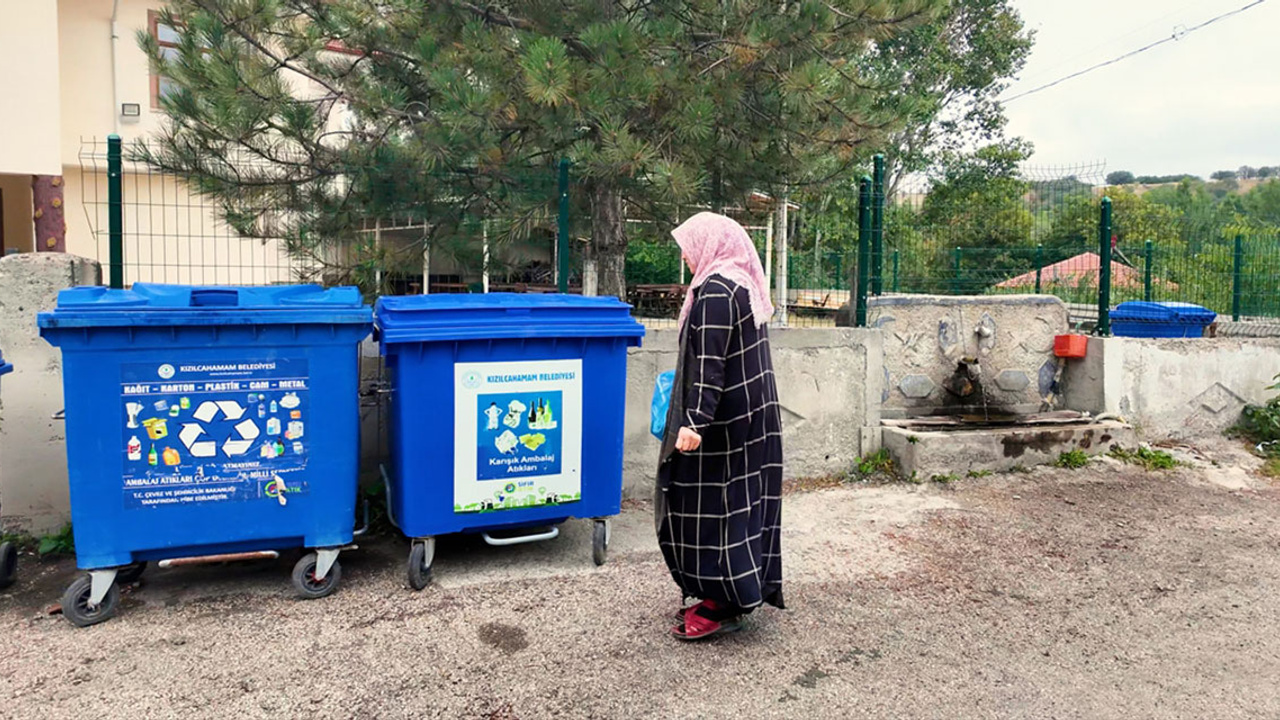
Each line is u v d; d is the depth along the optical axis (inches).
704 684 130.0
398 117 263.9
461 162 253.0
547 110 237.3
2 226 514.9
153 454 146.3
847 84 259.0
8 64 463.2
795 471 249.6
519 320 166.4
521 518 170.1
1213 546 198.8
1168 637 150.2
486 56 243.9
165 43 278.4
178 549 150.4
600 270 305.0
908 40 951.6
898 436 252.5
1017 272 326.3
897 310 275.0
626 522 209.2
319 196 263.9
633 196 296.4
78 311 139.9
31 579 168.7
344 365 155.7
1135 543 199.8
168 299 147.3
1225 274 356.2
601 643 142.8
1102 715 124.0
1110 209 291.3
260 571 173.0
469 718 119.2
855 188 353.7
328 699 123.0
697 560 139.9
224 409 149.3
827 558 186.4
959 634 149.7
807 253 503.8
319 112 267.9
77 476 142.9
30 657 134.3
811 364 249.0
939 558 187.5
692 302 140.1
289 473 153.9
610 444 175.0
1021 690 130.6
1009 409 289.9
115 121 530.3
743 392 138.4
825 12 241.8
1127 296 360.2
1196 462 271.6
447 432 162.7
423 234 279.9
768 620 153.9
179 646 138.8
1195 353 297.1
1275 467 272.7
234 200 254.2
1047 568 182.7
